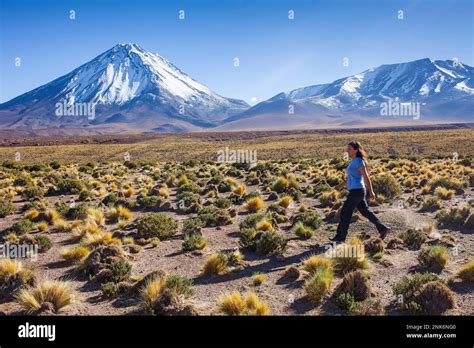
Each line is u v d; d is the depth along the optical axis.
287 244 10.52
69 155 81.31
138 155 81.88
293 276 8.21
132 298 7.46
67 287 7.46
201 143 109.38
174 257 10.00
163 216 12.62
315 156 68.62
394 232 11.12
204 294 7.63
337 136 118.94
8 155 79.06
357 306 6.55
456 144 74.56
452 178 22.45
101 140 168.50
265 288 7.76
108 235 10.90
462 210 12.58
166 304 6.77
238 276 8.52
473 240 10.54
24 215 15.56
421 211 14.24
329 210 14.92
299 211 15.49
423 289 6.65
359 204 9.94
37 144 144.00
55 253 10.71
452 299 6.57
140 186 26.03
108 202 18.83
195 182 26.84
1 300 7.51
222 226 13.55
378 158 46.94
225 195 21.14
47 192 23.45
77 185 24.14
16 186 25.94
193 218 13.78
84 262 9.11
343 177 24.67
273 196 19.31
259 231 10.91
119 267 8.43
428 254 8.52
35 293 7.15
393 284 7.66
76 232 12.06
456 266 8.48
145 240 11.54
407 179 22.56
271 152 76.00
